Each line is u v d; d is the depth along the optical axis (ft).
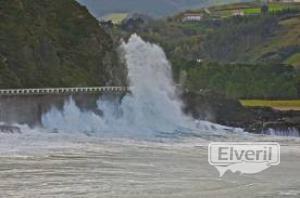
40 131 482.69
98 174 288.30
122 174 290.97
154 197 241.55
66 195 238.27
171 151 395.14
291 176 306.35
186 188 263.29
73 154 355.36
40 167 300.81
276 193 259.60
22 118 498.28
